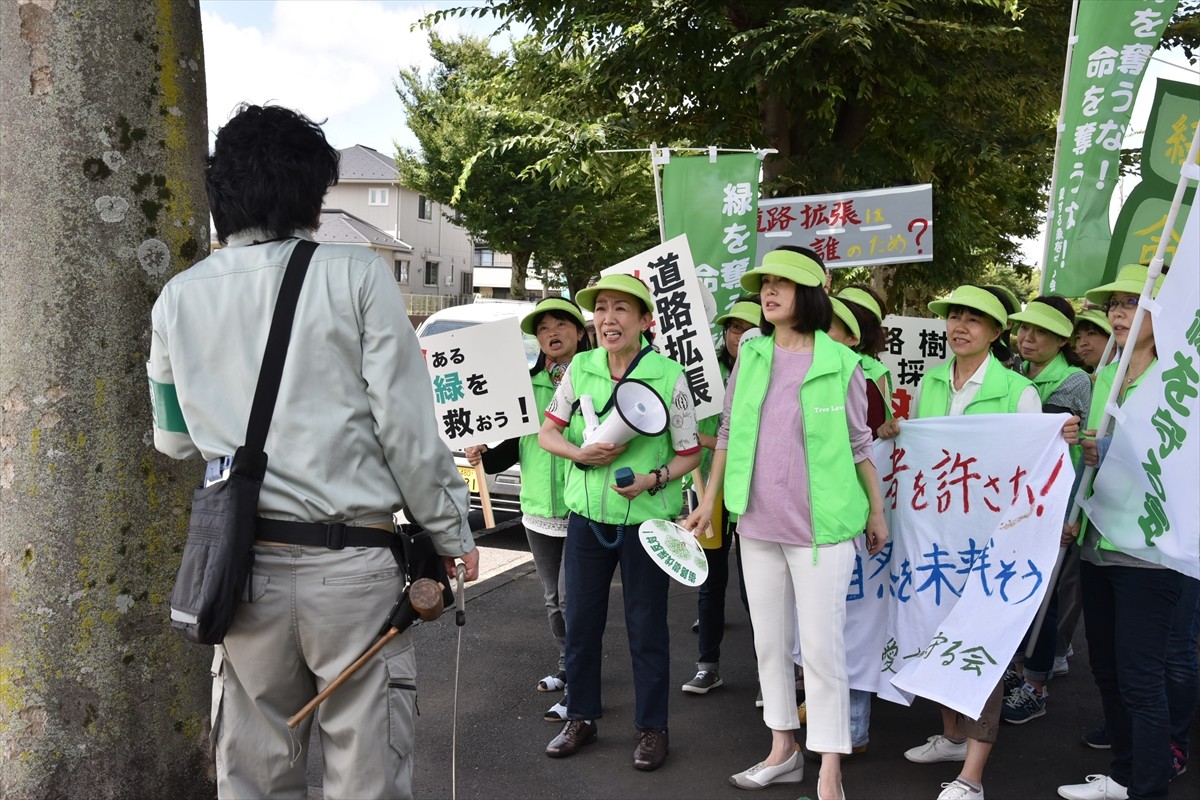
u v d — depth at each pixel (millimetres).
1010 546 3592
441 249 46719
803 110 10562
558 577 4527
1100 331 4945
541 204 24797
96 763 2688
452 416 4605
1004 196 13727
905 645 3865
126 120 2670
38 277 2592
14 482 2609
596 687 4051
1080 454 4223
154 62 2727
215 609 2062
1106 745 4141
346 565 2191
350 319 2201
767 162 10609
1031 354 4699
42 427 2605
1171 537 3115
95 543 2664
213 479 2178
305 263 2215
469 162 12867
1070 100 4699
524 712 4461
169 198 2760
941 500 3812
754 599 3629
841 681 3451
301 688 2301
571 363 4086
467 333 4562
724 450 3742
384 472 2275
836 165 10297
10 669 2613
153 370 2285
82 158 2607
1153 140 4559
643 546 3578
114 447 2678
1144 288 3387
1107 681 3576
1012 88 10625
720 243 5797
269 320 2189
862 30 8805
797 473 3453
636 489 3711
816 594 3434
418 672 4977
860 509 3439
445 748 4062
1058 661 5121
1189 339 3172
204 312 2213
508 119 12930
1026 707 4480
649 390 3697
